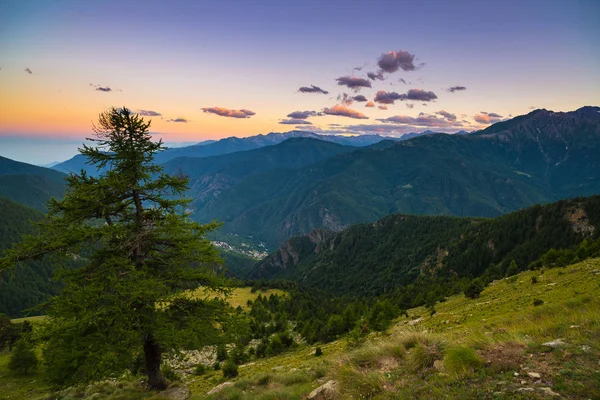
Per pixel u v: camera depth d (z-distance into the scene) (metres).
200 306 15.97
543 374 7.30
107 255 14.72
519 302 38.03
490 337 10.42
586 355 7.65
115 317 12.76
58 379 12.55
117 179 14.63
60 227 13.86
